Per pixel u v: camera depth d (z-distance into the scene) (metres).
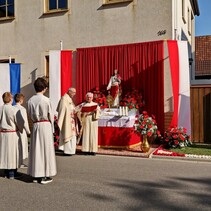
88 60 11.64
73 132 9.38
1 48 14.20
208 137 10.82
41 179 6.23
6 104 6.64
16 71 12.59
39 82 6.23
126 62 11.08
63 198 5.20
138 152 9.43
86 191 5.61
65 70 11.84
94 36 12.23
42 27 13.30
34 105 6.12
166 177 6.61
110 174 6.91
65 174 6.93
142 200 5.08
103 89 11.38
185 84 10.49
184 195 5.35
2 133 6.60
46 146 6.13
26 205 4.86
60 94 11.84
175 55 10.43
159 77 10.66
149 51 10.78
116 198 5.19
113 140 9.88
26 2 13.66
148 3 11.33
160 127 10.70
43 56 13.27
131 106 10.18
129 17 11.62
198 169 7.39
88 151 9.41
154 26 11.24
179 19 12.30
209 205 4.84
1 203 4.97
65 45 12.80
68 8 12.70
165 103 10.91
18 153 6.65
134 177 6.62
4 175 6.97
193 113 10.99
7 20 14.05
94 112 9.42
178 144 9.78
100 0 12.10
